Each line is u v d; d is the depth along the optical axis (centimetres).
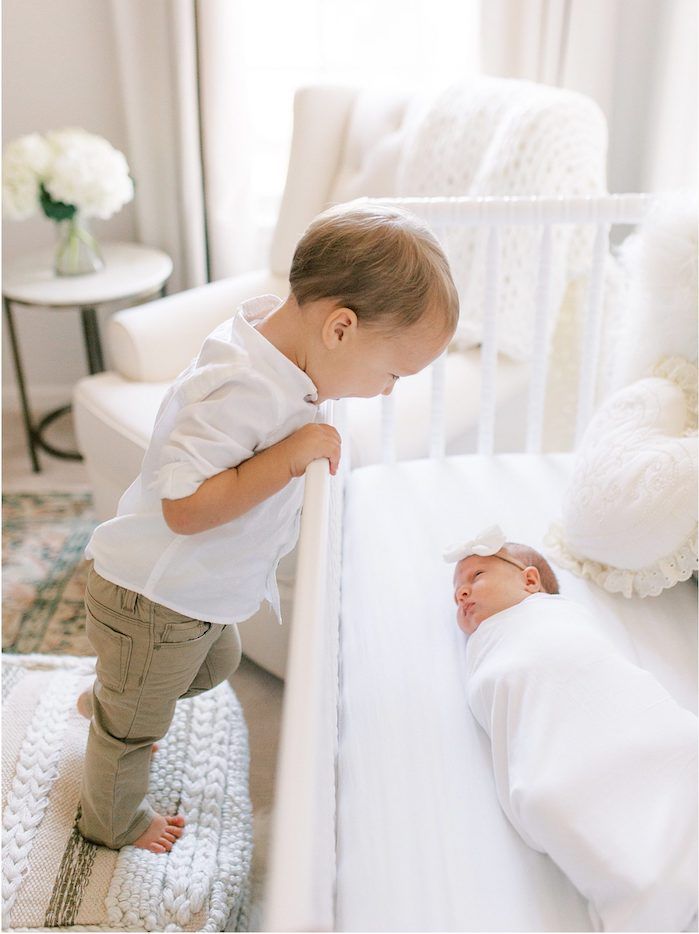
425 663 104
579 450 124
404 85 246
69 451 252
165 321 191
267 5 242
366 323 83
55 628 181
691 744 81
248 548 102
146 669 107
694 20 196
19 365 229
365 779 89
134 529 101
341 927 75
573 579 117
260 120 257
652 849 74
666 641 107
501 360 181
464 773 90
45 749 124
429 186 187
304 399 91
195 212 241
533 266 170
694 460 108
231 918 114
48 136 215
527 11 211
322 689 60
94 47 239
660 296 122
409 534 126
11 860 110
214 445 86
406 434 161
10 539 210
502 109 175
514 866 80
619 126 235
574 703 86
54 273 223
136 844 116
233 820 123
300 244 87
